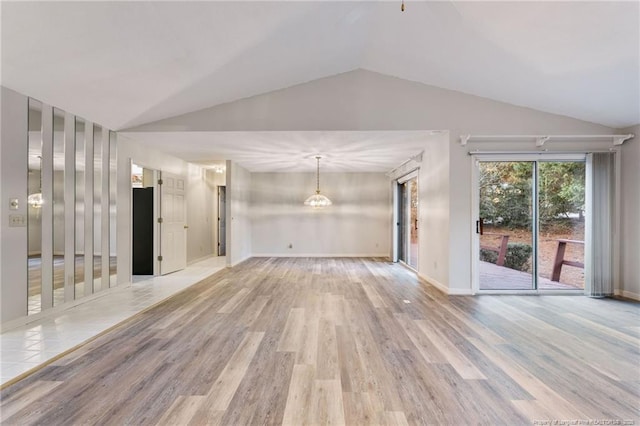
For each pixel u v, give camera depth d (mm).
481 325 3311
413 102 4531
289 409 1872
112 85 3424
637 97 3666
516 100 4395
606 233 4492
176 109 4324
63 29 2469
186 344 2805
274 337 2971
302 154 6184
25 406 1885
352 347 2750
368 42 3834
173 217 6406
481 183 4645
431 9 3020
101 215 4391
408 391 2068
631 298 4395
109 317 3508
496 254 4660
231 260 6977
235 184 7223
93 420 1764
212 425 1728
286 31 3152
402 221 7738
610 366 2424
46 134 3545
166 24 2666
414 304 4082
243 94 4402
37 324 3273
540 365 2434
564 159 4594
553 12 2664
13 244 3162
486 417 1809
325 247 8789
